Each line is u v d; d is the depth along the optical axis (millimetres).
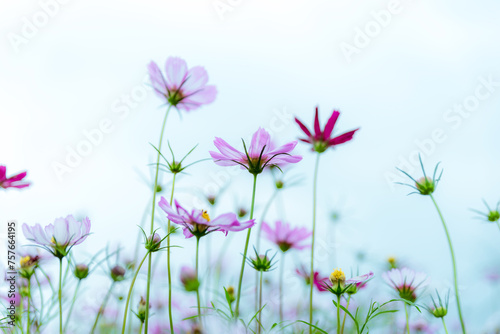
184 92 1067
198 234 908
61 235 918
